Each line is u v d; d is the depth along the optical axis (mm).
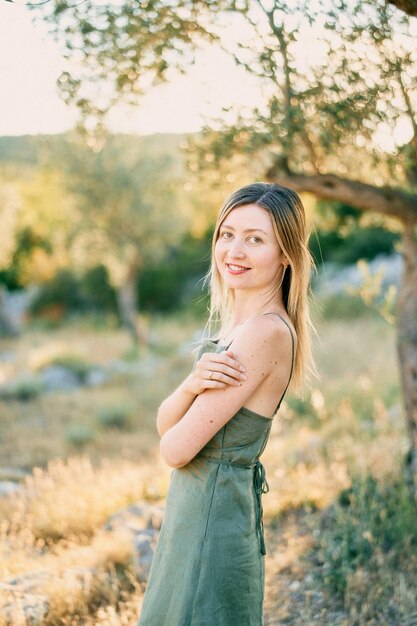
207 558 1716
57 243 17188
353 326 14703
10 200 17656
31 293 26172
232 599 1740
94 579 3324
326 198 3500
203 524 1731
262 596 1859
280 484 4832
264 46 2732
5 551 3818
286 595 3205
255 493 1841
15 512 4492
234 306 1935
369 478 4008
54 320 23484
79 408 10156
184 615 1709
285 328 1698
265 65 2760
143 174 15430
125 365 14344
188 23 2715
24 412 9852
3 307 20000
